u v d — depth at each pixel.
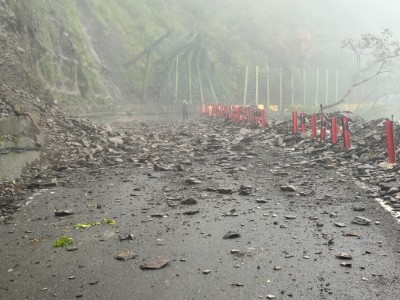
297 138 15.08
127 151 14.24
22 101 15.89
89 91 28.83
